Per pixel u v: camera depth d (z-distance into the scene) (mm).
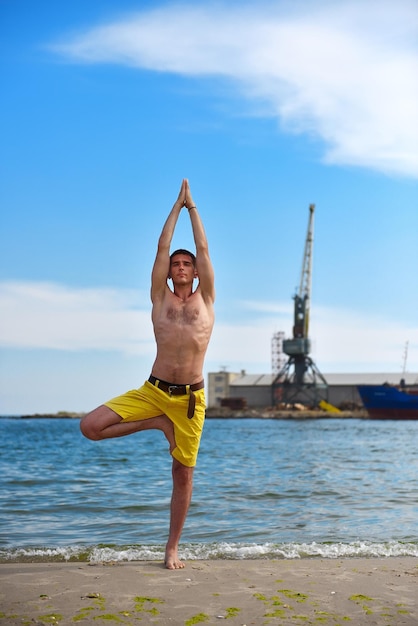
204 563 6375
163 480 16469
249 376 156750
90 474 18344
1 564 6410
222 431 69625
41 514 10609
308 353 131750
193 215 6422
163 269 6250
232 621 4430
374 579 5660
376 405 108438
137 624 4340
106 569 6008
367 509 11148
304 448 33906
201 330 6090
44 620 4387
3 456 27906
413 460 23703
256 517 10297
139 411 6070
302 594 5113
